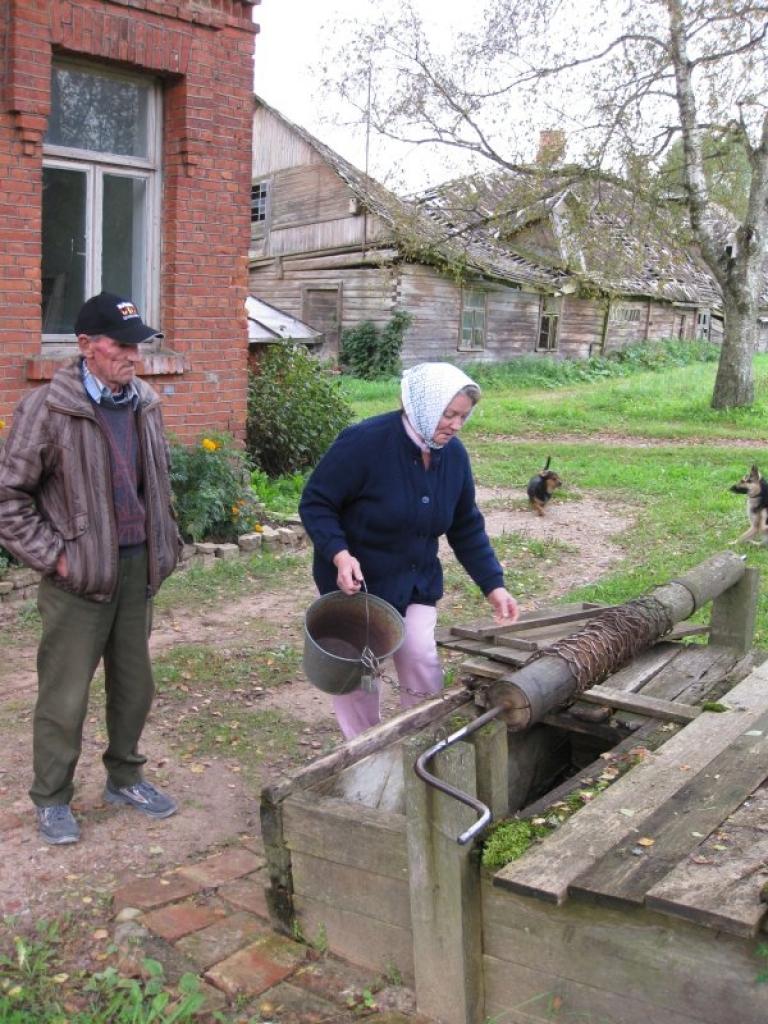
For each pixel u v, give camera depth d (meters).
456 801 2.63
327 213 27.16
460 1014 2.71
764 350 41.44
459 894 2.64
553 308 30.78
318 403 12.12
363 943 2.99
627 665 4.16
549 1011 2.60
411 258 23.45
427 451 3.70
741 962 2.27
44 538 3.54
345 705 3.96
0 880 3.55
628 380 28.98
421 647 3.93
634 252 19.34
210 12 8.32
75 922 3.30
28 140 7.33
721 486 12.58
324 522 3.70
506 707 3.07
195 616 6.86
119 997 2.84
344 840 2.94
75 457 3.56
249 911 3.32
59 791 3.86
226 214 8.83
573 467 14.13
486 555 4.06
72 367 3.63
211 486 8.39
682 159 19.80
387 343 26.27
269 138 28.47
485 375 27.53
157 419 3.85
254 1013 2.82
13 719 5.01
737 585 4.43
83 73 7.99
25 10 7.19
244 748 4.74
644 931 2.40
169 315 8.67
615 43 17.48
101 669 5.66
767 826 2.64
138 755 4.13
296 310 28.27
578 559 8.80
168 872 3.61
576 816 2.75
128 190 8.47
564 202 20.56
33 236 7.47
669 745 3.22
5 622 6.50
